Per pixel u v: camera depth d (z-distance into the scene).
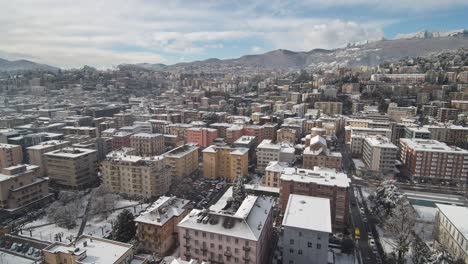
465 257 99.12
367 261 110.44
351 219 142.50
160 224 110.94
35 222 138.38
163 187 165.50
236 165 190.00
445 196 173.25
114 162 163.88
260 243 97.00
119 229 116.31
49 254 89.31
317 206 109.88
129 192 163.50
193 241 99.50
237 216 100.12
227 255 94.94
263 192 164.75
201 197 165.25
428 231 131.88
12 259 109.88
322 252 96.06
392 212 131.75
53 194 165.62
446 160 189.62
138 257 96.56
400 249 106.81
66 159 173.25
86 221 139.00
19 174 150.25
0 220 139.12
